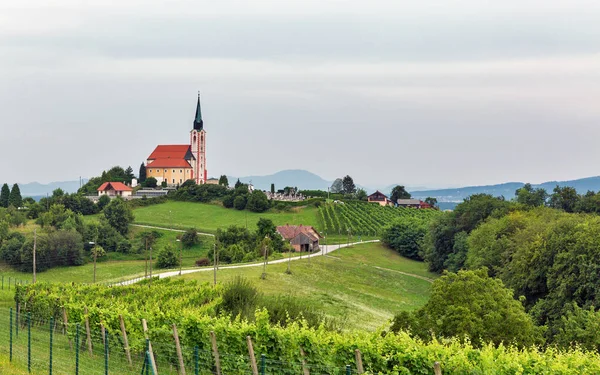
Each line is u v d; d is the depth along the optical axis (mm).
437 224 135375
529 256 72562
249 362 31391
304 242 147750
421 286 117000
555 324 59875
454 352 29016
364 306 86875
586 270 62000
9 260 132000
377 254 150125
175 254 139500
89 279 124438
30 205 197750
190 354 33438
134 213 193750
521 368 26469
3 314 52625
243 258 128875
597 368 26922
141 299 53438
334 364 29859
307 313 48250
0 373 29891
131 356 36688
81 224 154000
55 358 35375
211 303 51500
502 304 43719
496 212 121688
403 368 28297
